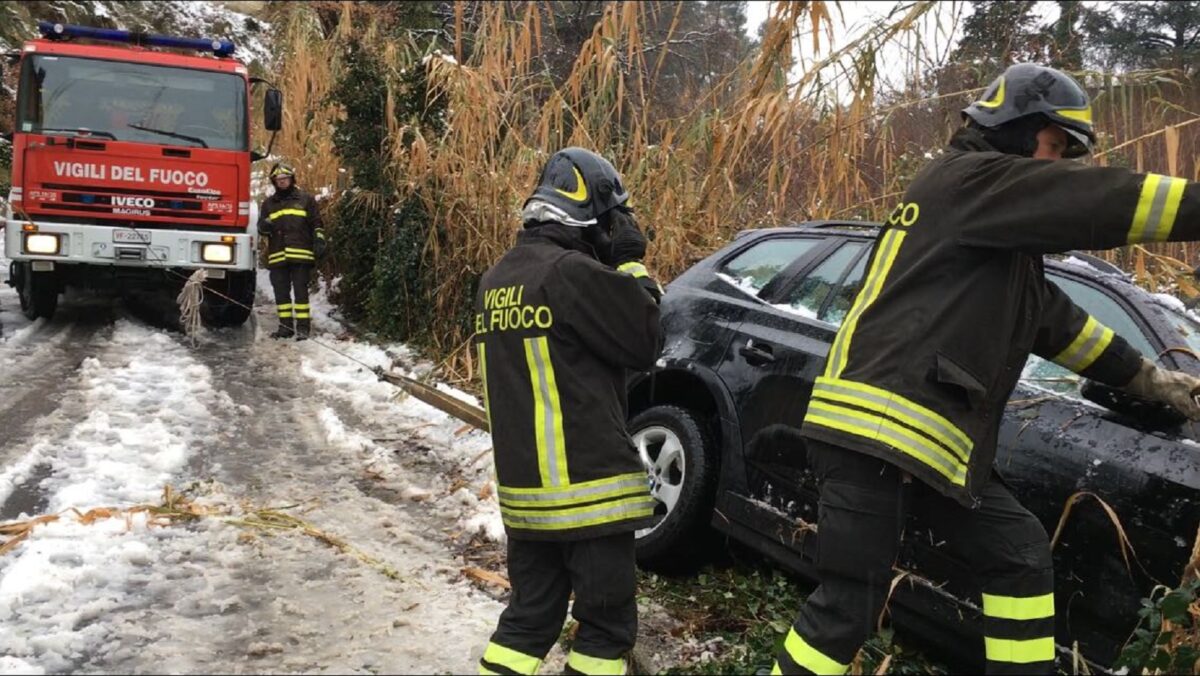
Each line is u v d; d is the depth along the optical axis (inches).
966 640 115.0
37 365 282.0
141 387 261.9
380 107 359.3
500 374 102.7
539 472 100.0
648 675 120.0
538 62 294.2
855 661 110.3
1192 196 83.4
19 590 132.5
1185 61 185.9
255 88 615.5
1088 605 107.3
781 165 222.1
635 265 103.5
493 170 287.4
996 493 102.2
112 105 325.1
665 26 259.4
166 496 171.6
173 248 326.3
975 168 95.0
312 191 446.3
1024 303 99.0
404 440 226.8
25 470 185.5
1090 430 112.5
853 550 97.2
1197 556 95.0
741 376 151.2
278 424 237.1
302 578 145.6
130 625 127.5
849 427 96.0
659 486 158.9
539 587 106.3
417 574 150.0
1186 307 132.3
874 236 151.9
